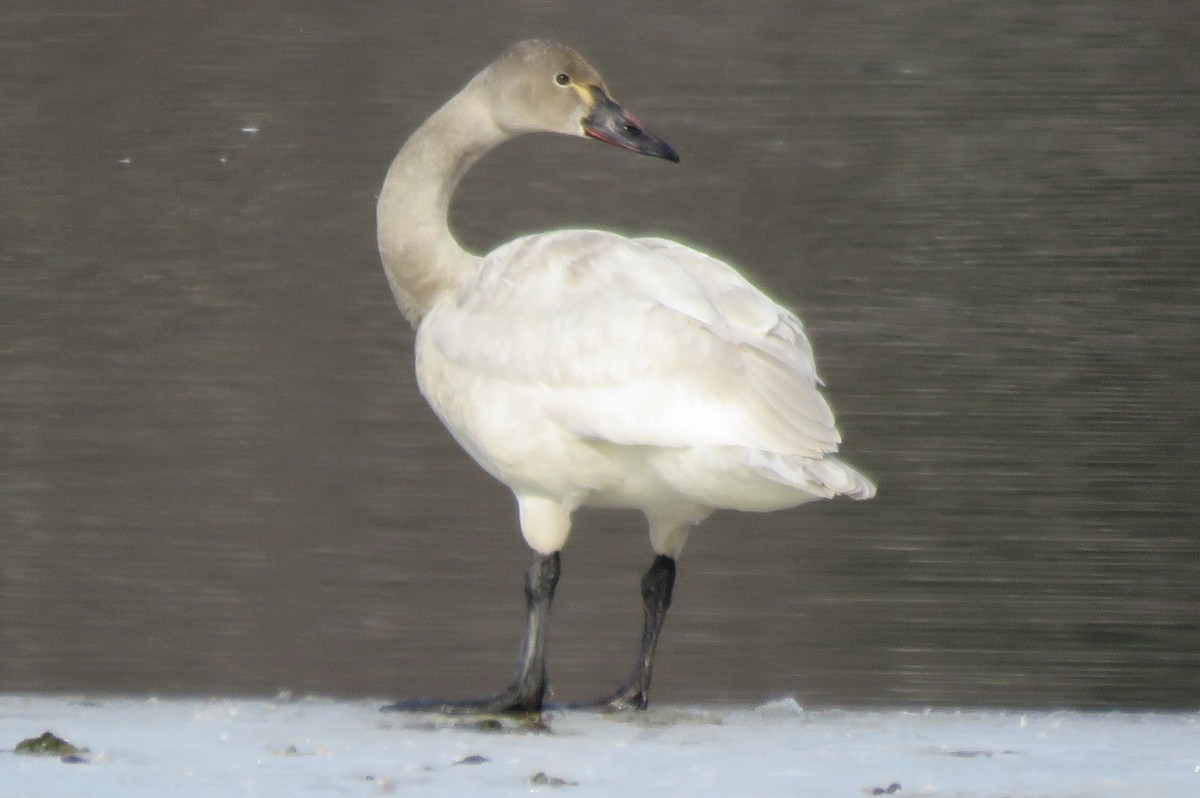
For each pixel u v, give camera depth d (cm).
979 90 2891
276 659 1140
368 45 3023
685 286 895
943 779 718
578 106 1028
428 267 986
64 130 2675
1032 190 2489
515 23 3153
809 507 1410
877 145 2697
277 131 2708
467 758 752
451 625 1210
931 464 1520
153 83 2841
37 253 2194
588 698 1097
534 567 926
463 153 1015
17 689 1098
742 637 1191
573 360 879
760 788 699
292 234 2311
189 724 839
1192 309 1992
